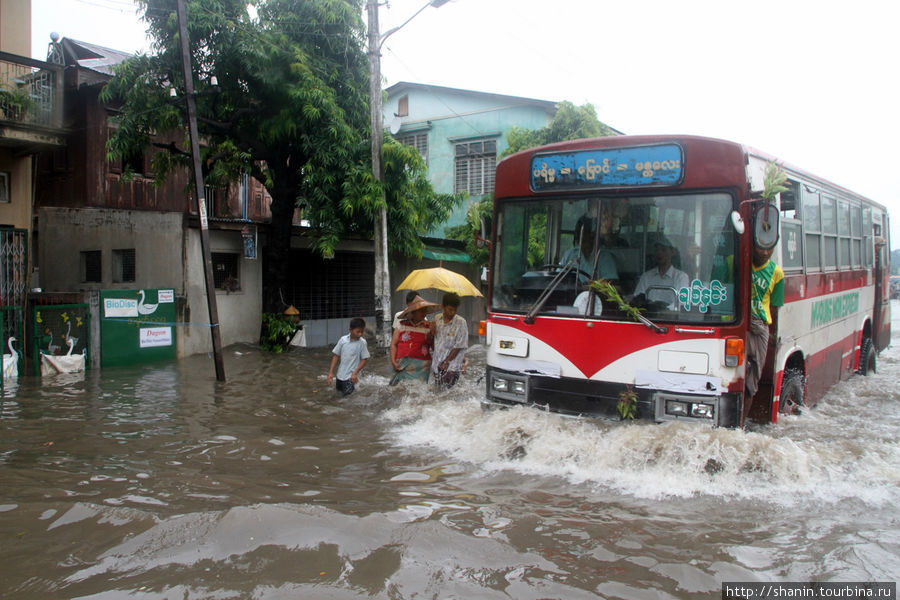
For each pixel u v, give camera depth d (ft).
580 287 19.22
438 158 77.30
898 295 173.47
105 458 19.69
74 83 50.44
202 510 14.84
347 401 28.12
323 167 42.88
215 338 33.83
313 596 10.89
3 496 15.90
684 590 11.36
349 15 43.86
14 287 35.50
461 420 22.04
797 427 21.45
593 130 58.95
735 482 16.49
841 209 29.63
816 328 25.49
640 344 18.17
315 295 52.42
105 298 38.32
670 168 18.01
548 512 14.96
